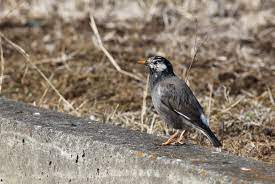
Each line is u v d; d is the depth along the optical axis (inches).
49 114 379.2
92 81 562.9
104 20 719.1
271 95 505.4
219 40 641.6
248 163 310.7
